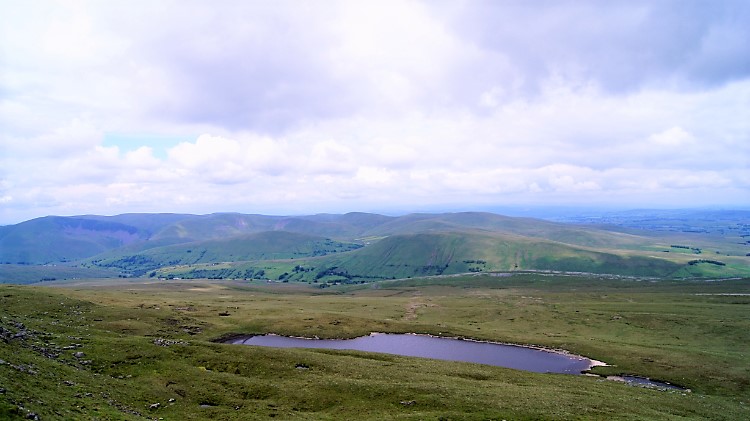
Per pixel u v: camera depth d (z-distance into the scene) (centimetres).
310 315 16862
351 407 6078
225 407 5791
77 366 6200
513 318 18425
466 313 19862
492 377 8419
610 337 14925
